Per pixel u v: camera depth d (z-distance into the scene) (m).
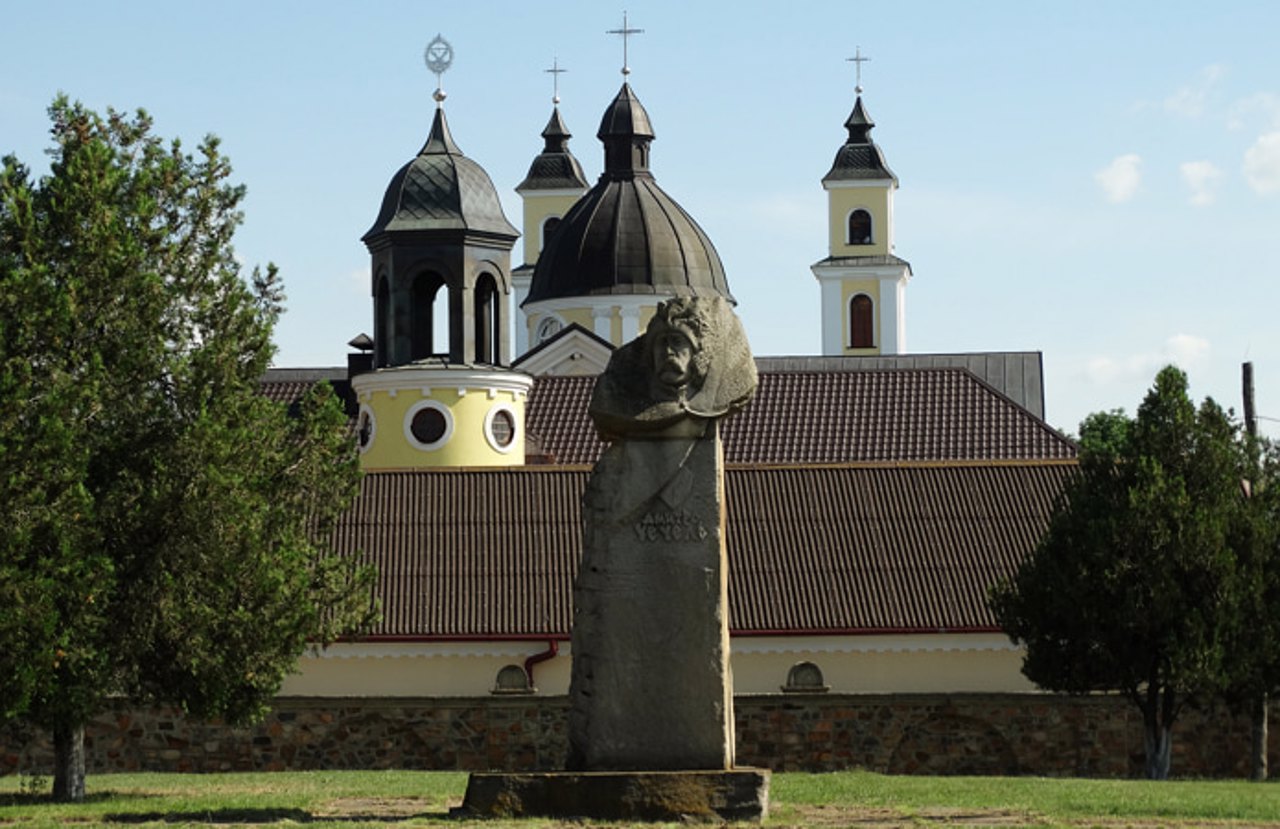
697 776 22.59
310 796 28.23
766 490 51.12
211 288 32.25
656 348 23.30
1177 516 38.94
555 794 22.66
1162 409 40.38
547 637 47.53
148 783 34.44
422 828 21.86
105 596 29.56
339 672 47.50
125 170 32.38
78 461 29.41
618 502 23.25
